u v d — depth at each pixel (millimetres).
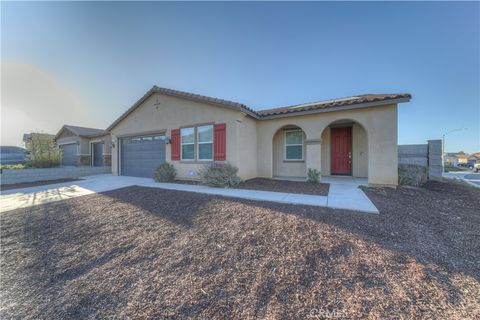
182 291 2223
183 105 10023
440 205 5195
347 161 10141
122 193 7234
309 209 4652
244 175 9016
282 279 2328
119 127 13086
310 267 2523
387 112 7344
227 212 4641
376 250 2844
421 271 2365
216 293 2162
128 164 12945
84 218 4715
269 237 3344
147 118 11523
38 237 3795
